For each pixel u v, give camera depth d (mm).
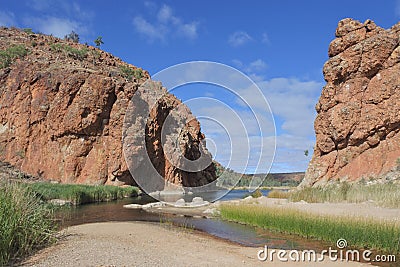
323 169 42781
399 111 38344
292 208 22312
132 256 10945
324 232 15258
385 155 38750
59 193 33594
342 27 44656
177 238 15516
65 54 74125
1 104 56719
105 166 56625
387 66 40500
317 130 45188
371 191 29000
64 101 56375
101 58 82625
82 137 56500
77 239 13430
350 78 42594
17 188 11914
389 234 13109
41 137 55219
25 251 10609
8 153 53719
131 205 32094
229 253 12742
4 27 83438
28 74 58156
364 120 40469
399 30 40625
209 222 21703
